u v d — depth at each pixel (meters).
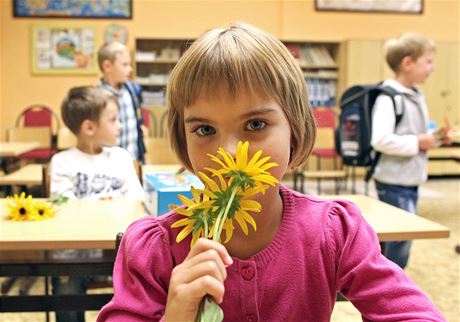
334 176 5.11
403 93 2.61
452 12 7.70
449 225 4.48
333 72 7.40
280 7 7.34
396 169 2.61
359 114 2.72
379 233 1.58
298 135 0.74
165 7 7.13
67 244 1.47
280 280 0.74
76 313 2.00
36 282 2.98
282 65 0.71
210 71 0.67
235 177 0.58
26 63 6.98
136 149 3.54
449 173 7.40
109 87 3.51
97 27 7.03
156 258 0.76
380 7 7.53
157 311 0.72
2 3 6.88
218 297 0.55
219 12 7.24
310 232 0.77
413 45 2.63
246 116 0.67
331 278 0.78
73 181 2.30
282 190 0.82
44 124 6.43
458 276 3.18
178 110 0.74
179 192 1.53
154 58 7.03
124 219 1.73
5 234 1.53
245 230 0.58
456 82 7.29
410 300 0.73
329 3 7.42
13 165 5.44
